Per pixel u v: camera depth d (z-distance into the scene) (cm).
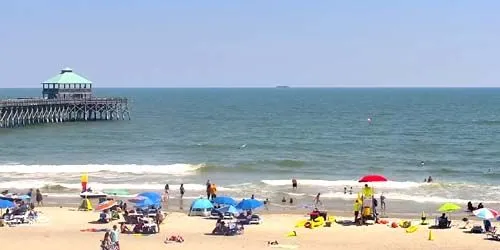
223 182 5691
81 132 10138
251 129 11656
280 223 3888
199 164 6731
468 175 6338
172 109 18875
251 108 19838
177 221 3916
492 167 6938
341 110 18400
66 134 9806
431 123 13125
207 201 4081
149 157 7606
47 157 7519
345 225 3834
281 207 4500
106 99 12250
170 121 13300
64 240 3322
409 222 3841
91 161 7219
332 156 7744
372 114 16312
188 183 5584
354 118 14738
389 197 4856
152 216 3900
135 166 6494
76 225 3753
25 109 10775
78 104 11819
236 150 8356
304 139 9812
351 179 5959
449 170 6662
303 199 4812
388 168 6781
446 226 3750
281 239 3428
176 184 5481
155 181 5681
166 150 8288
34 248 3144
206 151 8212
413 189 5238
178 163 7038
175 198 4825
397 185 5384
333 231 3656
